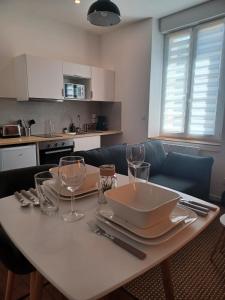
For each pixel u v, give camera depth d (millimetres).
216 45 2988
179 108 3500
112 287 546
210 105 3145
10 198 1106
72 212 938
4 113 3156
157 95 3633
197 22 3035
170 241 739
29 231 796
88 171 1187
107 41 4043
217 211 956
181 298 1440
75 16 3334
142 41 3492
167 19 3295
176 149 3322
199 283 1565
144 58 3502
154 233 742
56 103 3730
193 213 906
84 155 2164
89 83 3697
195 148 3115
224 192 2744
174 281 1582
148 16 3297
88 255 665
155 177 2639
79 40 3859
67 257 654
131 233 758
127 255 665
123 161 2404
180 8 3055
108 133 3826
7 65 3080
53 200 1040
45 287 1504
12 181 1397
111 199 825
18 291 1494
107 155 2307
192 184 2396
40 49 3391
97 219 870
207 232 2209
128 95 3840
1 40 2990
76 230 804
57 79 3242
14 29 3088
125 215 799
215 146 2955
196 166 2527
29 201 1050
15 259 1026
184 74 3363
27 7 3023
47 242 729
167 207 781
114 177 1064
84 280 566
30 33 3252
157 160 2816
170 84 3564
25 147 2799
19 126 3172
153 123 3672
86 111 4203
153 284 1558
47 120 3639
